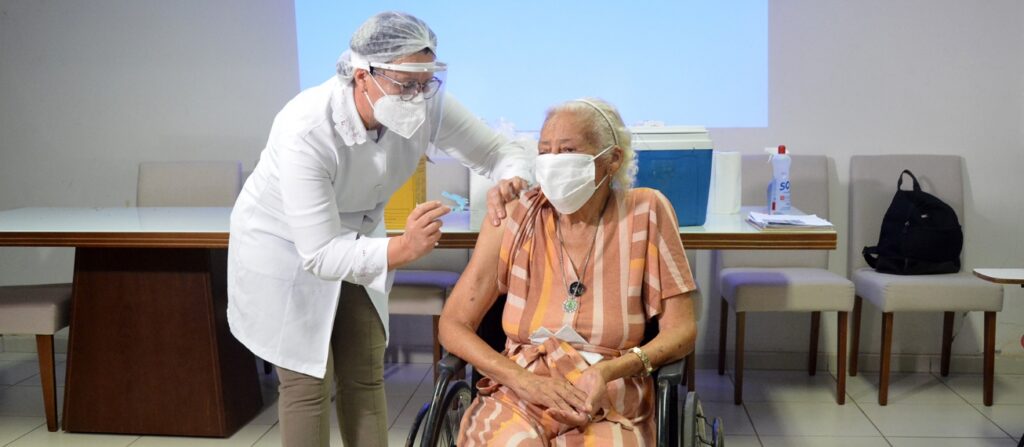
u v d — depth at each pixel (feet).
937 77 11.19
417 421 5.66
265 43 12.06
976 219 11.37
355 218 6.36
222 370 9.31
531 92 11.71
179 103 12.32
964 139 11.26
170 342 9.21
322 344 6.21
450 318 5.98
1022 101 11.09
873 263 10.93
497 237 6.04
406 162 6.37
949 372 11.62
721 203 9.12
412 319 12.16
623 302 5.76
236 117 12.27
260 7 11.99
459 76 11.76
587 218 5.89
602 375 5.33
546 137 5.66
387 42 5.35
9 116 12.65
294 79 12.09
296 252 6.20
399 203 8.73
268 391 11.03
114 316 9.25
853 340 11.31
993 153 11.24
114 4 12.22
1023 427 9.64
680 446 5.56
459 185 11.18
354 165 5.94
